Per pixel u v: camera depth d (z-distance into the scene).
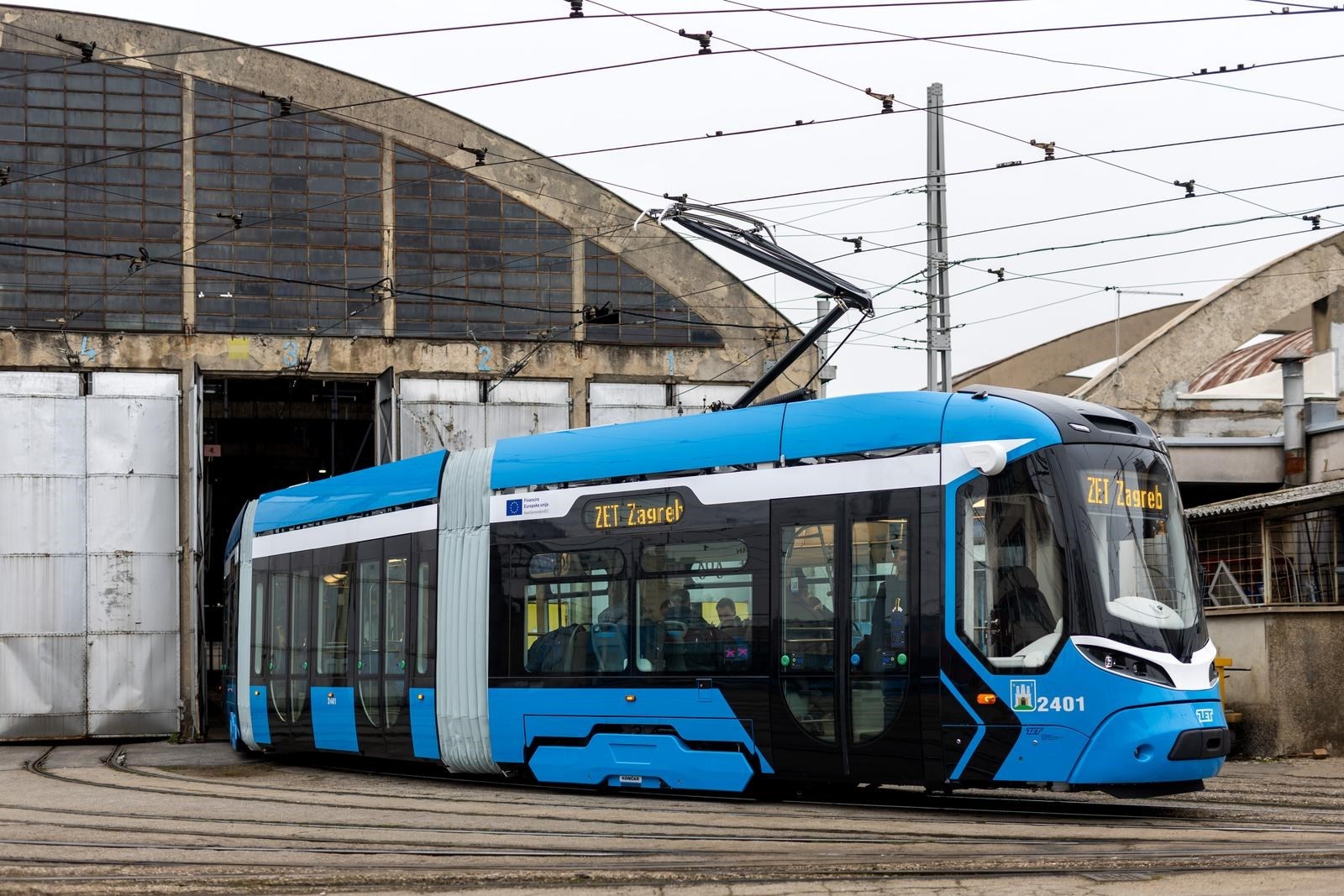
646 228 31.80
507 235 31.28
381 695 17.25
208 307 29.72
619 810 12.94
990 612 12.12
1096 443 12.42
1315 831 10.59
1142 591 12.16
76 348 28.98
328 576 18.70
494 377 30.72
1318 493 19.78
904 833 10.84
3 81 29.12
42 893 8.90
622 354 31.34
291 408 37.88
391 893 8.76
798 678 13.09
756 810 12.67
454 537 16.36
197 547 28.59
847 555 12.93
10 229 28.97
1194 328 30.86
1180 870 8.81
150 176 29.66
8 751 26.86
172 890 8.95
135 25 29.66
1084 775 11.62
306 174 30.41
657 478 14.41
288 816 13.00
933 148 23.92
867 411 13.09
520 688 15.27
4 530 28.33
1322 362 30.70
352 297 30.52
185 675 28.73
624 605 14.48
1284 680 18.92
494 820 12.29
